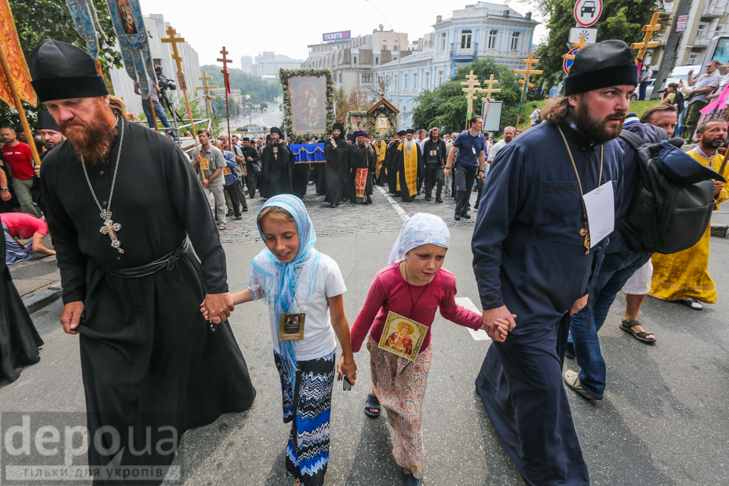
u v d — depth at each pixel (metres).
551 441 1.76
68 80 1.39
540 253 1.70
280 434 2.23
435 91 32.66
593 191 1.65
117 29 3.94
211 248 1.76
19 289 4.28
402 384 1.86
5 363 2.78
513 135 7.18
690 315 3.58
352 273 4.70
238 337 3.33
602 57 1.45
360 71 63.53
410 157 9.39
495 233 1.71
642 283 3.10
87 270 1.77
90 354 1.72
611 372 2.77
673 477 1.93
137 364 1.77
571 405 2.45
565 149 1.63
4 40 3.71
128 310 1.76
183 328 1.90
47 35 7.23
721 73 9.05
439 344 3.16
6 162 6.44
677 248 2.30
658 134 2.78
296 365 1.80
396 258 1.84
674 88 9.59
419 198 10.54
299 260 1.67
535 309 1.72
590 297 1.90
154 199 1.66
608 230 1.75
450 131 30.09
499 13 36.66
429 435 2.22
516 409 1.85
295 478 1.76
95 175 1.60
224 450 2.12
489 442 2.17
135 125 1.66
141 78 4.13
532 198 1.67
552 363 1.74
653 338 3.11
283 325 1.73
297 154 10.23
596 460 2.03
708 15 28.86
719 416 2.35
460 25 36.84
